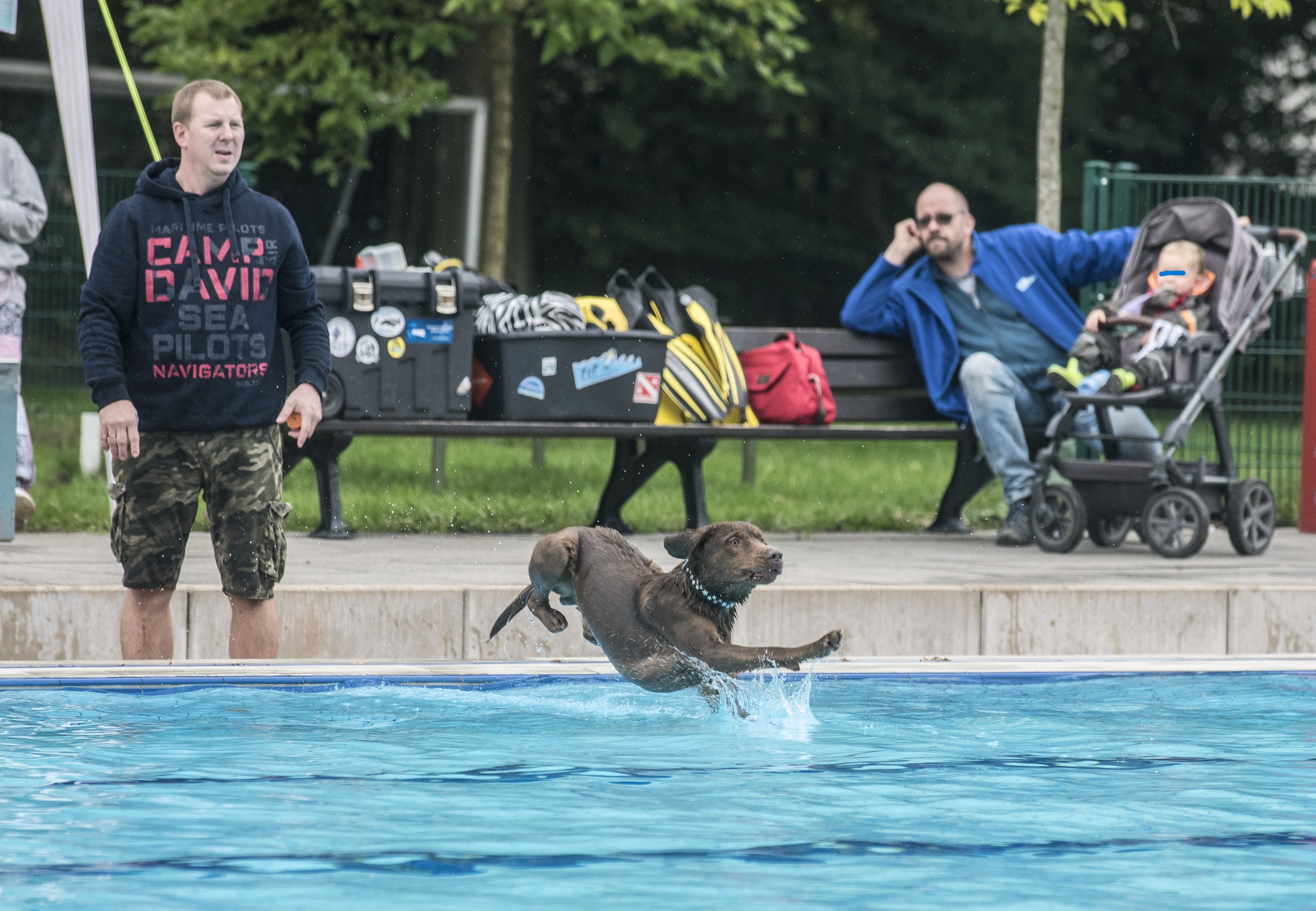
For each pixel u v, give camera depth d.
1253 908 5.88
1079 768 8.73
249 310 11.91
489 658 14.15
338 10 38.16
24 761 8.48
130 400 11.57
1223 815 7.52
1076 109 64.00
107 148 37.62
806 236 67.12
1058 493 19.89
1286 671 12.31
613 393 20.12
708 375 21.16
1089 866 6.50
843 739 9.64
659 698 11.25
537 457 30.50
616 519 21.34
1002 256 22.44
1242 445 24.00
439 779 8.22
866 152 66.12
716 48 43.19
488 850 6.65
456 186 46.31
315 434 19.38
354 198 51.47
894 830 7.13
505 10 39.31
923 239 22.41
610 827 7.12
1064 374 20.38
